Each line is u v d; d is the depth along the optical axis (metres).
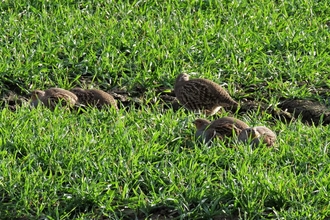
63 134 18.47
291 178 16.94
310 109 21.70
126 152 17.95
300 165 17.78
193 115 20.31
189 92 21.17
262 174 16.83
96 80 22.91
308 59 23.91
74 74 22.97
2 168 16.95
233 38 24.72
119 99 22.03
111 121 19.61
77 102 20.83
